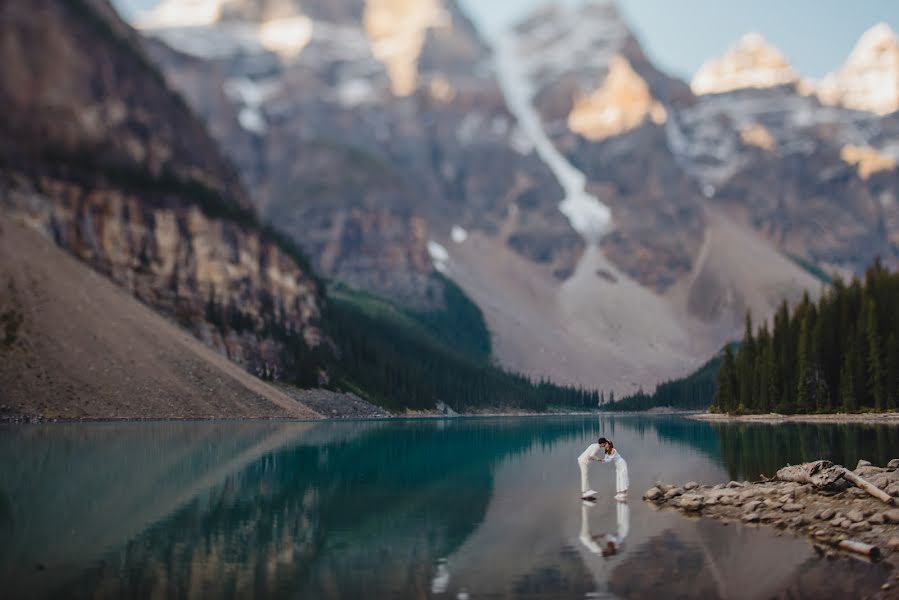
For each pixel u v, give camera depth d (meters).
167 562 21.20
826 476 31.22
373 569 20.91
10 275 95.19
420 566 21.27
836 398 127.06
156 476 37.16
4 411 76.00
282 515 28.22
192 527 25.70
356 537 24.77
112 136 192.62
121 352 97.06
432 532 25.66
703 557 22.48
